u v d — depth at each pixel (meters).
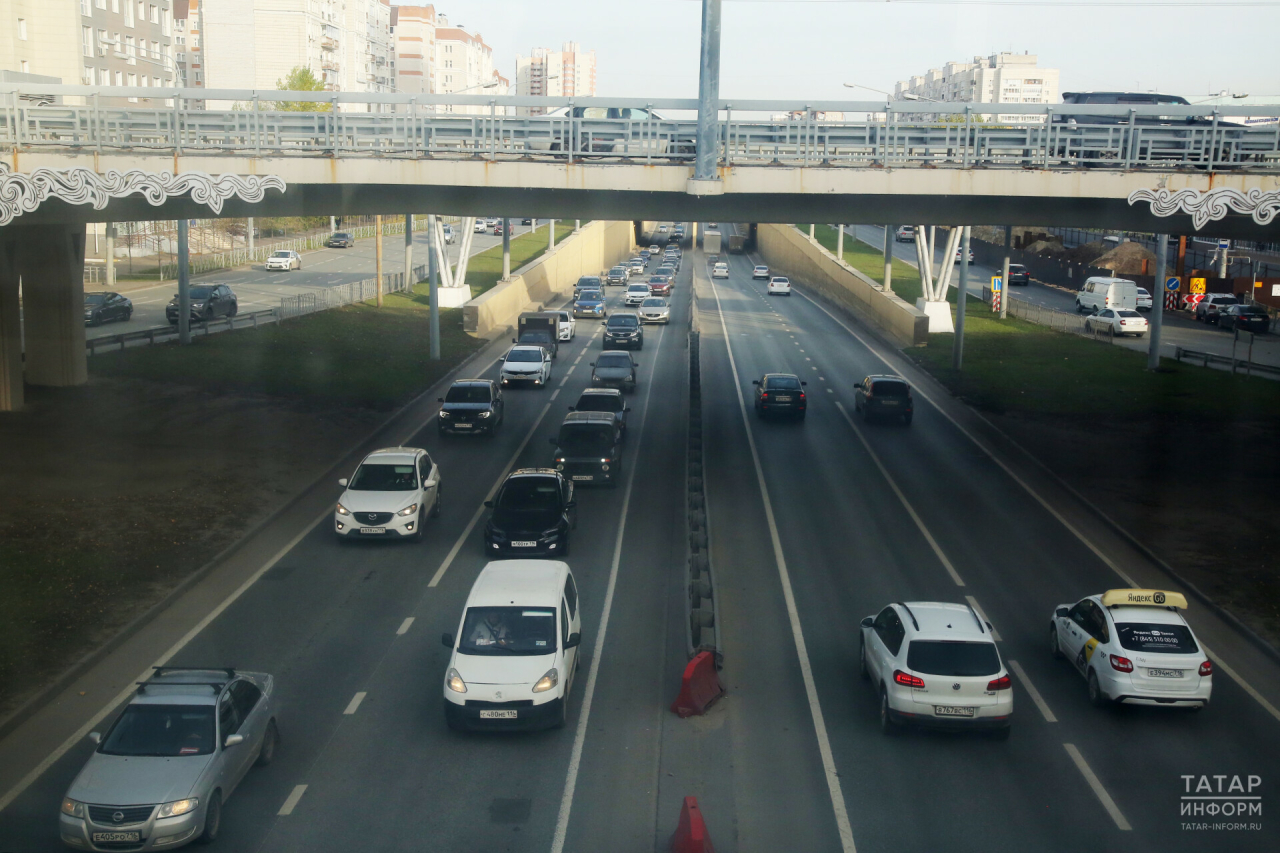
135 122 23.55
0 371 31.31
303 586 20.11
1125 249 84.31
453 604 19.22
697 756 13.86
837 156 23.94
